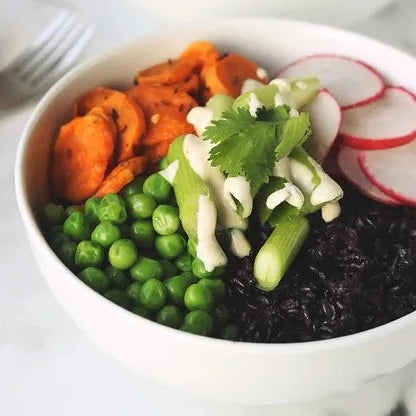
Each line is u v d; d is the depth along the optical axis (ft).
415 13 1.59
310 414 1.10
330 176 1.21
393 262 1.10
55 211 1.17
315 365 0.96
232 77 1.30
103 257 1.13
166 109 1.25
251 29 1.34
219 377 0.99
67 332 1.19
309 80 1.25
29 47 1.52
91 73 1.27
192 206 1.11
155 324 0.96
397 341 0.98
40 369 1.14
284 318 1.07
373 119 1.28
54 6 1.60
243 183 1.09
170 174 1.17
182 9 1.44
